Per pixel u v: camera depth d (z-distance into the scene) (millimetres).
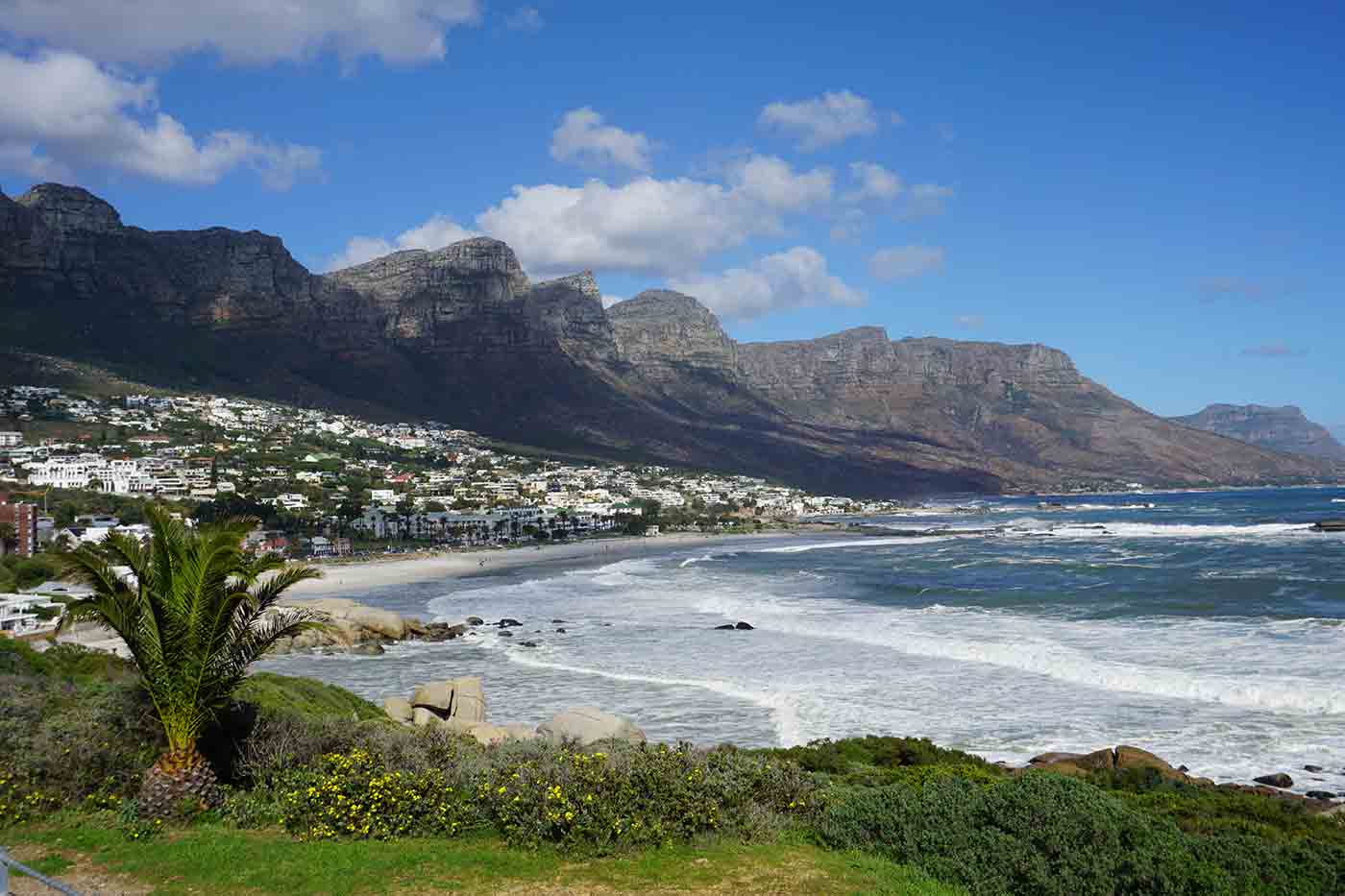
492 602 92438
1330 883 11562
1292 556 111188
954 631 60625
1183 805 19906
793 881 12219
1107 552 128125
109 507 154875
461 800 15250
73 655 31828
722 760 16875
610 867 12766
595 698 44500
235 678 15891
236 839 13898
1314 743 32688
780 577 109312
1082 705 39375
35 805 14992
